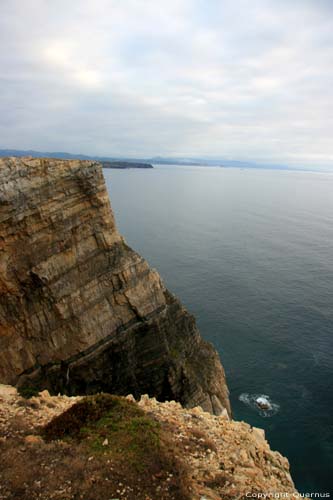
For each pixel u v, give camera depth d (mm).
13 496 10750
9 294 26031
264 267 78812
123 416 15188
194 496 11422
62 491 11055
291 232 117562
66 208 27703
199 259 81688
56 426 14797
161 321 33344
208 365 37594
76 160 28391
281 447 34031
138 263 32219
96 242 29719
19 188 24891
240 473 13141
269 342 49875
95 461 12273
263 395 40562
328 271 77875
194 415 17641
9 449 12820
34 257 26297
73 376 28422
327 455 33406
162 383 33312
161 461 12383
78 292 28438
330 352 48281
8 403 17266
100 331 29453
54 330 27625
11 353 26062
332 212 171375
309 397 40500
